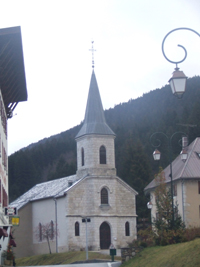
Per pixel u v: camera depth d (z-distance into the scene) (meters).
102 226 73.06
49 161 179.88
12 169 143.12
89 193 73.31
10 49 39.44
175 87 20.00
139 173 99.50
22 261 71.12
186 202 59.75
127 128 168.00
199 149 65.69
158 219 37.06
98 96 76.75
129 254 33.31
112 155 75.62
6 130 48.66
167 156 119.38
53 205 77.31
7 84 44.38
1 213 36.75
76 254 64.88
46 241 78.81
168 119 134.50
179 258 25.44
